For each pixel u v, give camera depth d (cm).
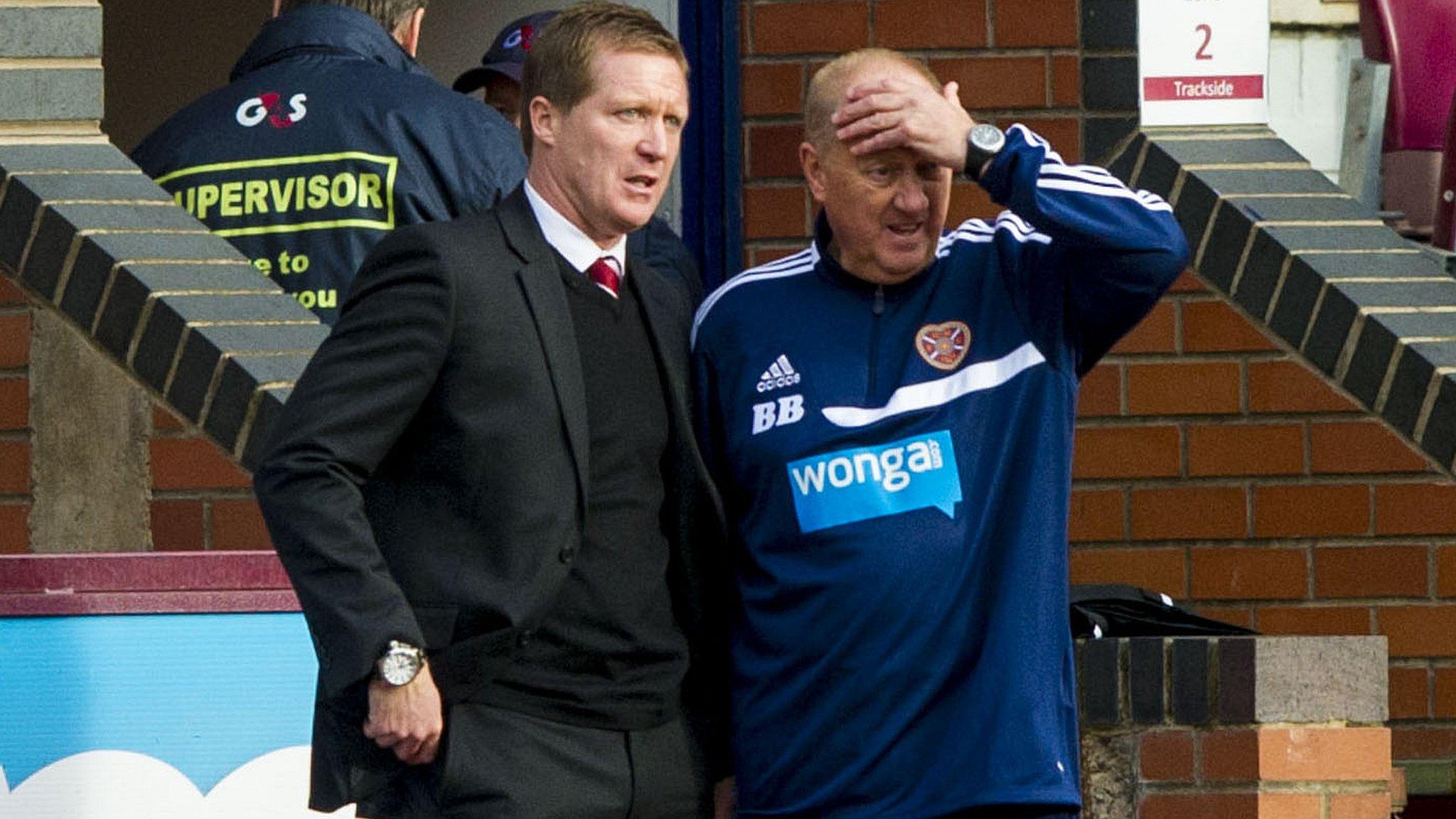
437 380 1318
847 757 1377
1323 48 2547
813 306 1438
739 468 1427
